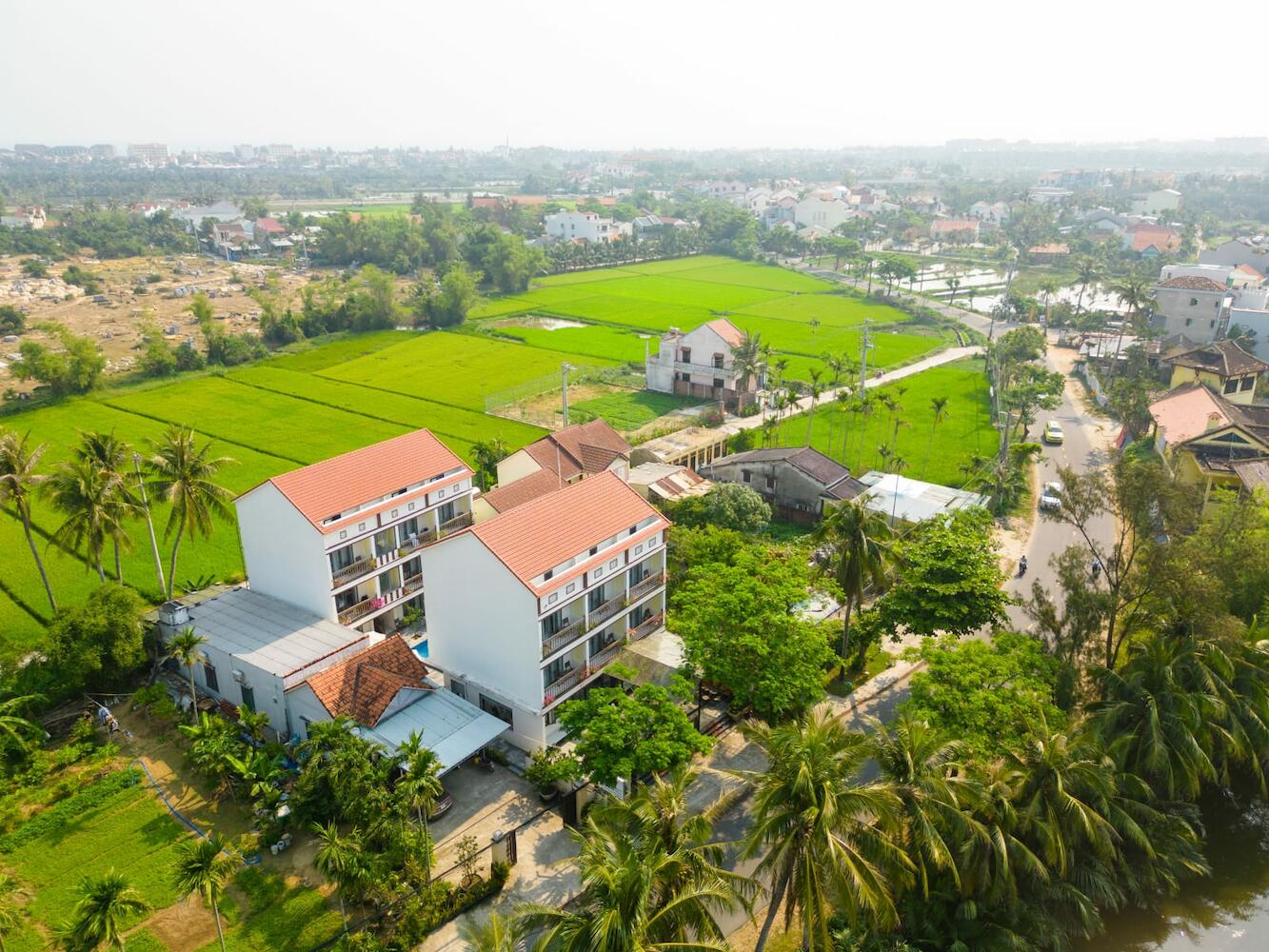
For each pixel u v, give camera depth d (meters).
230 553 75.12
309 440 104.56
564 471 79.62
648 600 60.12
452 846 44.50
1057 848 39.44
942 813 39.06
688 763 47.31
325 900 40.94
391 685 50.03
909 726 38.69
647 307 189.00
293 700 51.12
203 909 40.22
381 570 60.94
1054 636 54.09
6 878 39.59
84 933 35.06
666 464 90.06
